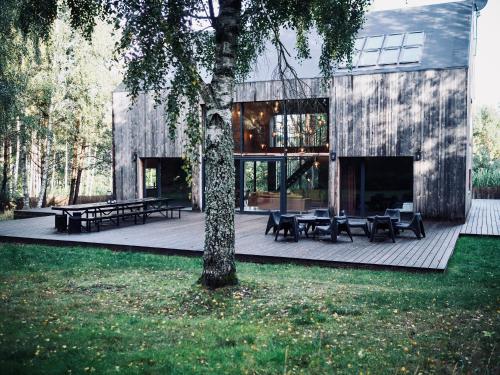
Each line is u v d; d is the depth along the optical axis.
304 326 4.97
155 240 11.34
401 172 15.49
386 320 5.15
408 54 15.64
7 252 10.11
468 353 4.23
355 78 15.60
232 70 6.31
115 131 19.53
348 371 3.86
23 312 5.37
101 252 10.33
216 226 6.28
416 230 11.41
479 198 25.67
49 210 18.98
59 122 22.55
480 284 7.18
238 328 4.87
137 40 6.56
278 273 8.11
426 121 14.79
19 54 16.59
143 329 4.85
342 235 12.16
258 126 17.53
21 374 3.64
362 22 9.07
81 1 7.09
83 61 20.95
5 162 23.17
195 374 3.75
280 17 8.66
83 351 4.17
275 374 3.80
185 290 6.31
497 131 42.31
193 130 6.79
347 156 15.88
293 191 16.88
